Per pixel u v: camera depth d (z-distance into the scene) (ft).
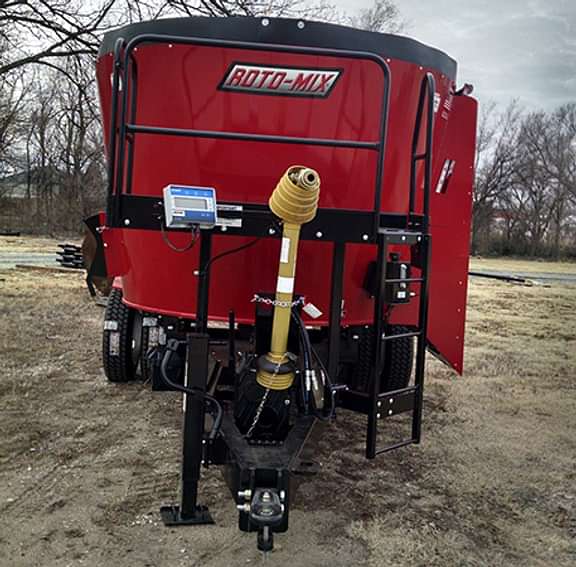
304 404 12.10
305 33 12.64
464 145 16.35
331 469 14.42
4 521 11.33
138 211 10.89
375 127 13.26
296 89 12.82
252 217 11.02
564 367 25.86
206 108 12.95
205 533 11.19
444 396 20.75
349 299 14.37
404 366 17.65
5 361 22.30
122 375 19.61
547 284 72.18
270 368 11.21
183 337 15.05
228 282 13.92
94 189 113.19
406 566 10.46
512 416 18.89
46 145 116.98
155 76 13.03
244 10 32.78
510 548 11.22
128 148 13.15
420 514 12.34
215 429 10.70
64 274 50.44
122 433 15.89
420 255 12.38
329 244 13.66
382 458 15.16
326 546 10.99
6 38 35.88
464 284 16.70
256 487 9.84
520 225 169.07
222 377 13.62
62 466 13.79
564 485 13.98
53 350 24.11
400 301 12.09
